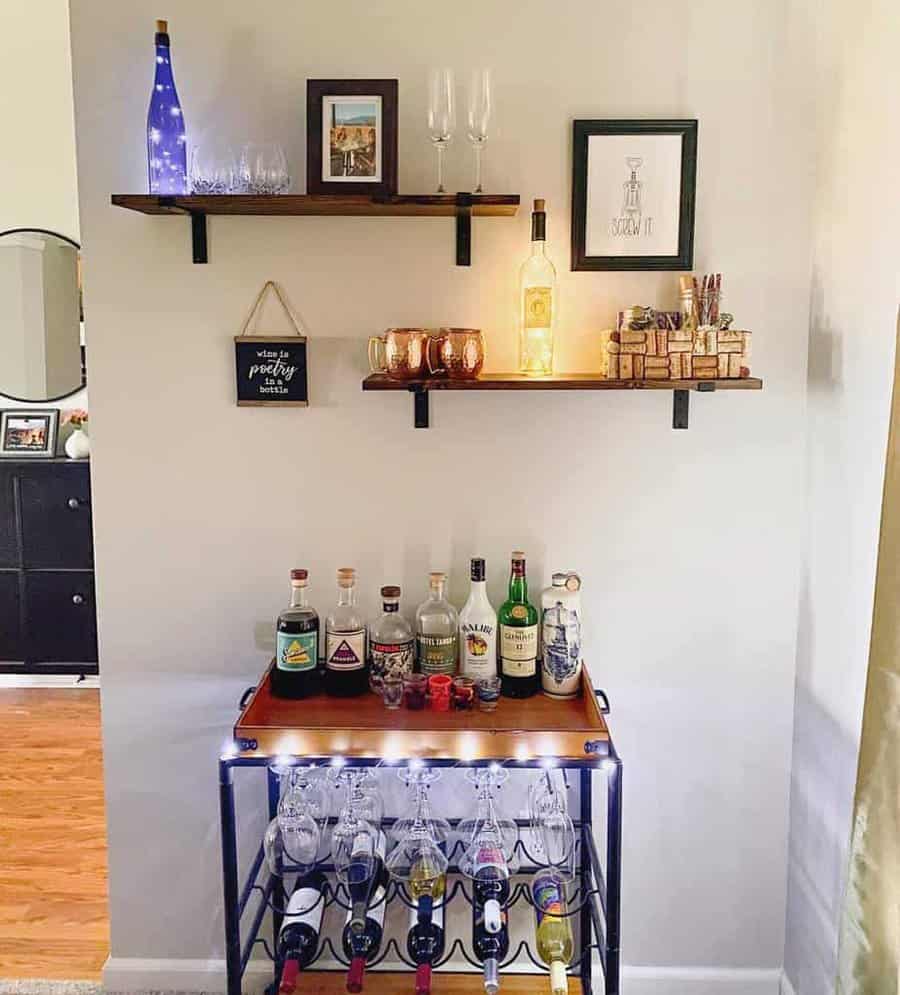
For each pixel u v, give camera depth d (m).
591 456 2.09
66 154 4.16
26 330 4.25
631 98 1.99
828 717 1.94
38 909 2.57
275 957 2.04
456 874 2.14
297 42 1.98
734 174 2.01
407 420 2.08
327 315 2.05
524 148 2.00
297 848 1.93
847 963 1.43
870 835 1.38
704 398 2.07
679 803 2.19
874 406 1.72
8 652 4.16
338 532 2.11
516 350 2.05
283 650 1.92
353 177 1.90
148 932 2.23
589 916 2.06
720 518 2.10
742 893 2.21
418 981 1.87
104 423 2.09
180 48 1.98
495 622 1.98
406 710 1.87
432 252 2.03
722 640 2.14
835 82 1.90
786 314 2.04
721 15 1.97
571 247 2.02
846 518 1.85
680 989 2.22
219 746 2.17
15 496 4.05
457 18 1.97
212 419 2.08
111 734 2.18
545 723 1.80
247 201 1.84
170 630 2.14
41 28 4.08
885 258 1.67
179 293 2.04
